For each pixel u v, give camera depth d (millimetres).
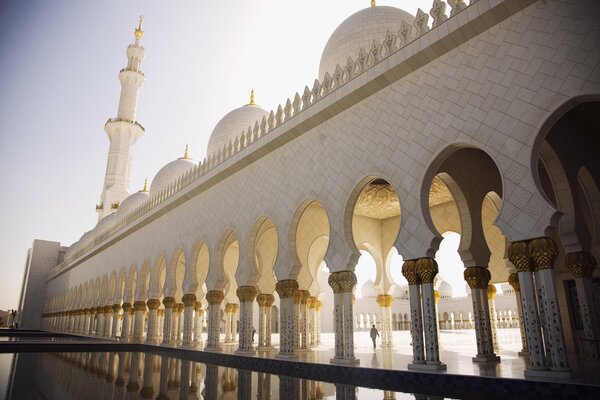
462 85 7586
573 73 6195
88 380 7988
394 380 7492
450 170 9508
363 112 9453
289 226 10844
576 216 7918
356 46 12883
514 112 6758
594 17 6129
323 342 19031
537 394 5816
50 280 42438
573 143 8555
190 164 24516
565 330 10133
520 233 6406
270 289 15336
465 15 7562
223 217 13852
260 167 12547
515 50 6957
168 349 15109
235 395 6324
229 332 19672
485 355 8977
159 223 18938
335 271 9258
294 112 11320
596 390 5305
